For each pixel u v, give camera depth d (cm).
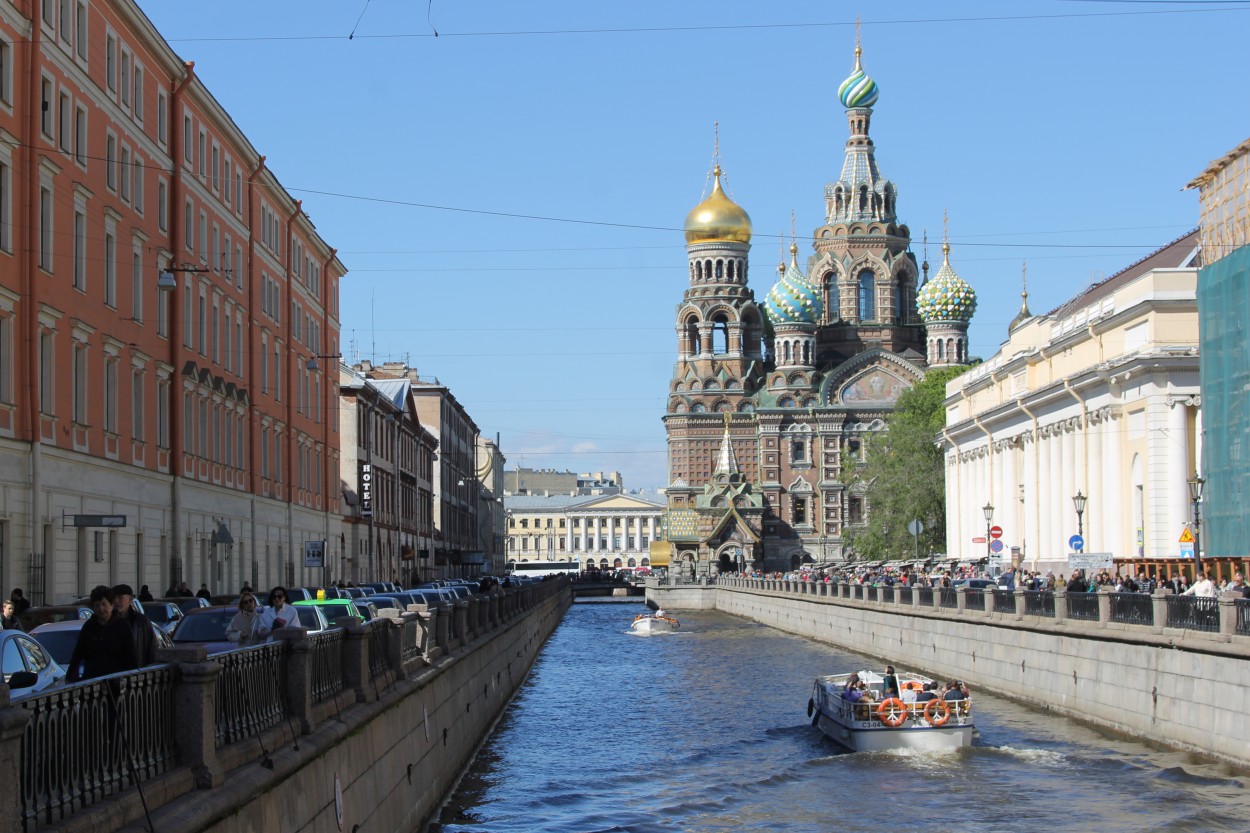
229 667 1786
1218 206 6694
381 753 2619
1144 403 6994
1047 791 3647
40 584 4375
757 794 3762
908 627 7056
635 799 3700
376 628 2781
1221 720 3697
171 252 5872
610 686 6681
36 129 4350
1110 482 7438
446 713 3703
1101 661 4541
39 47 4366
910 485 13150
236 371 7031
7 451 4209
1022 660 5294
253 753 1811
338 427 9769
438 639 3834
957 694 4328
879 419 19150
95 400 4969
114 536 5188
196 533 6231
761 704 5791
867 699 4394
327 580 9169
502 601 6200
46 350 4534
